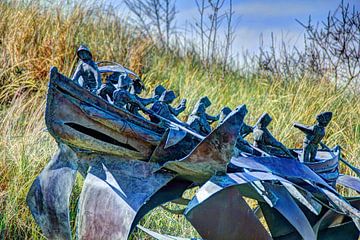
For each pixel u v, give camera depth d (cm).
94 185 464
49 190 487
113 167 462
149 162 452
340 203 454
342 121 983
